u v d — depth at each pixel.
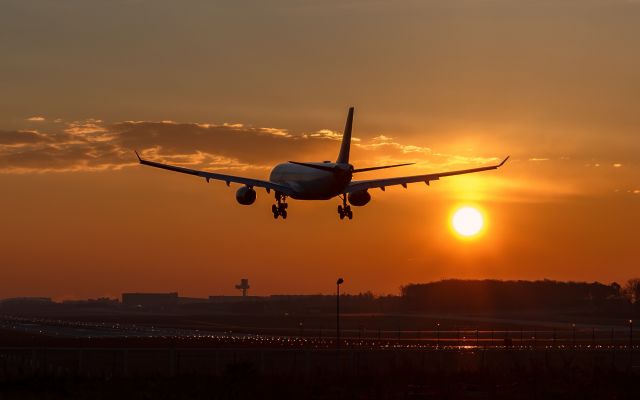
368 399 197.25
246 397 195.50
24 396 193.25
